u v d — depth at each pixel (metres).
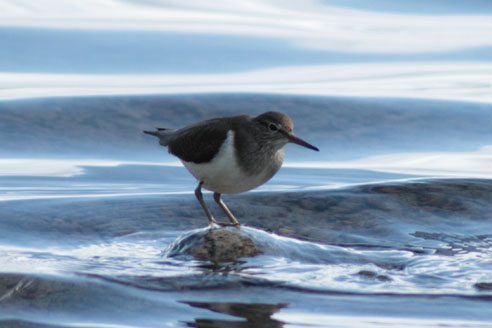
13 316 7.39
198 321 7.38
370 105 21.73
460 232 11.25
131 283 8.55
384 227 11.49
